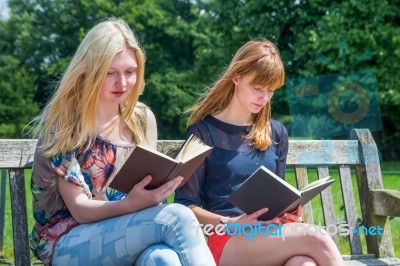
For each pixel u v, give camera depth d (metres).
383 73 17.20
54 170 3.06
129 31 3.25
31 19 32.25
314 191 3.20
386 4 17.41
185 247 2.82
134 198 2.91
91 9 31.17
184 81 25.91
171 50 32.56
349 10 17.61
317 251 3.09
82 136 3.10
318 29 18.80
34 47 31.72
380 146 18.78
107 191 3.21
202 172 3.44
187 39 31.94
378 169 4.24
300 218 3.24
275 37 19.77
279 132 3.65
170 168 2.88
